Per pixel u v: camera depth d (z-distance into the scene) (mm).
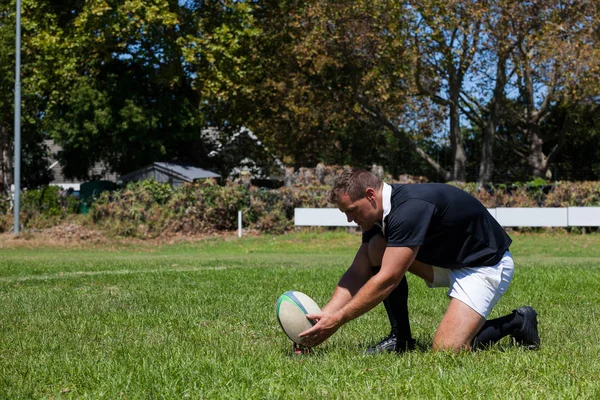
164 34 31797
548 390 3719
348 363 4406
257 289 9234
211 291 9047
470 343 4891
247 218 26844
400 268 4449
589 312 7215
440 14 28781
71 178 37219
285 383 3969
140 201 26938
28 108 34688
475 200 4758
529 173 38625
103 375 4250
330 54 31188
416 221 4422
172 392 3807
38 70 32125
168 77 31469
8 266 13875
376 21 29875
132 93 32438
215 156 39562
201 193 26797
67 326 6297
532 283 9773
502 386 3779
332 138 37344
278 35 34062
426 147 41969
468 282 4730
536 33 28734
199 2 32812
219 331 6047
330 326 4598
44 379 4219
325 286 9492
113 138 32375
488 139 33031
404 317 5148
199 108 36656
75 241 25438
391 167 41344
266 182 40750
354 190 4430
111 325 6379
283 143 36719
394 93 31438
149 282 10148
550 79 30188
